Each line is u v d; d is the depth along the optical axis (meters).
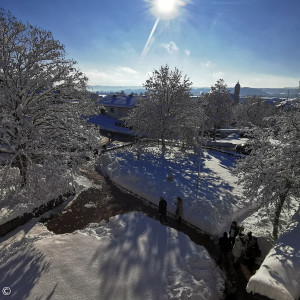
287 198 10.76
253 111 53.00
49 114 12.59
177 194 14.36
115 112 47.59
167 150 28.34
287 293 6.01
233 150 31.02
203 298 6.36
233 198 14.33
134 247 8.34
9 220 10.26
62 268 7.08
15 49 11.50
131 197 14.64
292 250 7.59
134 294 6.34
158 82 26.95
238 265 8.64
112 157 21.72
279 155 10.05
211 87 42.16
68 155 12.09
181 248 8.50
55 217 11.95
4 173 11.06
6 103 11.35
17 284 6.43
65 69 13.03
